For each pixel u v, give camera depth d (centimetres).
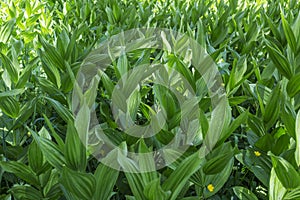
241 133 281
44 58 274
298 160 199
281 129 240
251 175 271
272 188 196
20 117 257
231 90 262
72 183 190
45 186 218
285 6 518
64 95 270
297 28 245
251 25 368
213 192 214
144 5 530
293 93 236
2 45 338
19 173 215
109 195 195
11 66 269
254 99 267
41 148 199
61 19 501
